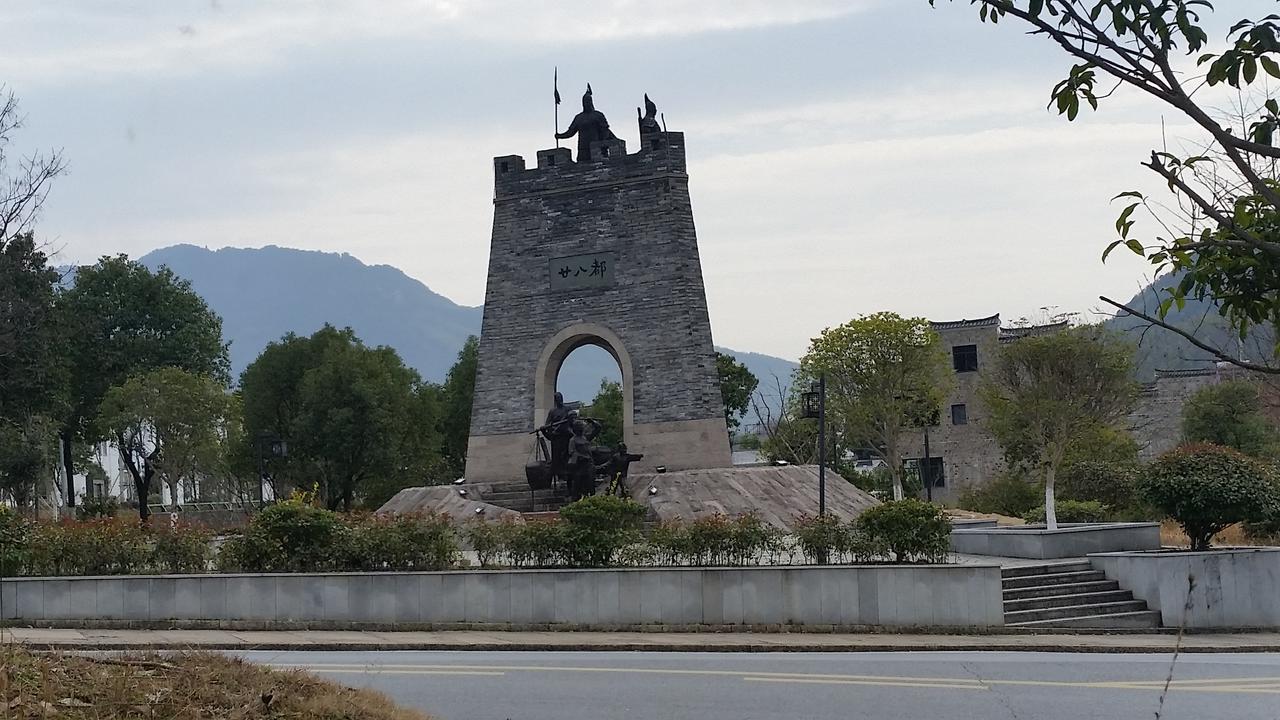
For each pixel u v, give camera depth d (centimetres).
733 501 5066
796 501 5188
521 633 3056
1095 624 3247
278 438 6556
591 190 5769
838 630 3075
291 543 3388
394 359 8381
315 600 3172
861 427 6625
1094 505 5591
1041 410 5466
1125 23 800
